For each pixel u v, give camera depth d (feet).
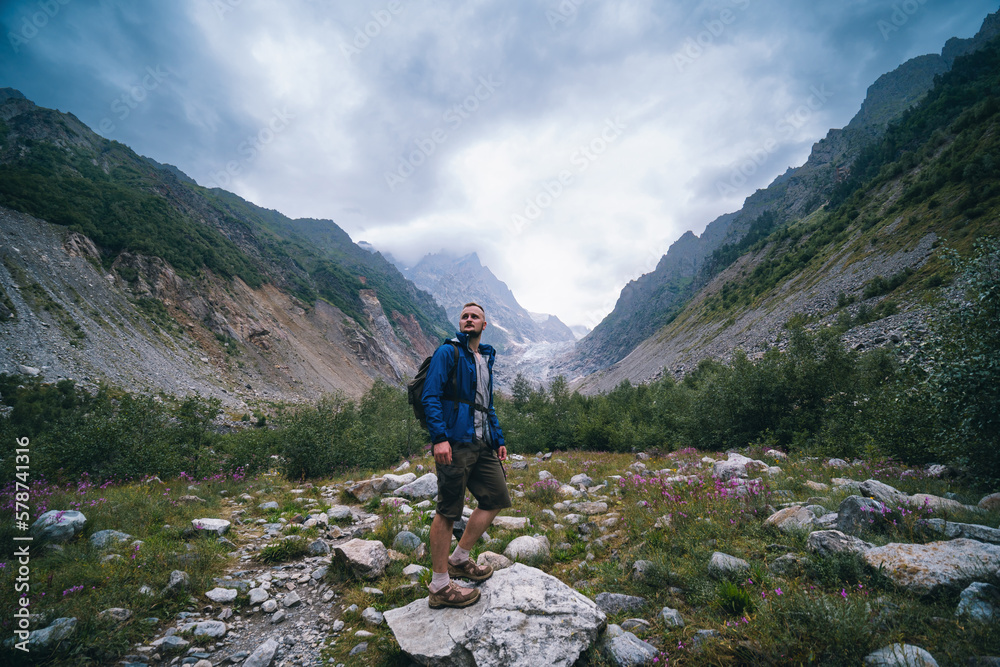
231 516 20.33
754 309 235.81
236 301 232.53
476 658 7.27
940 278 103.35
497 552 14.49
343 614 10.55
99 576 11.16
